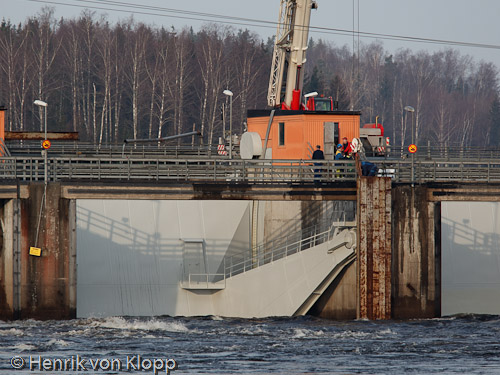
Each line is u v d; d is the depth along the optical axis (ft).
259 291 461.37
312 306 479.41
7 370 331.57
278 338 397.19
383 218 427.33
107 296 472.44
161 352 364.79
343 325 426.92
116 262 477.77
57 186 414.62
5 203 415.64
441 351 372.79
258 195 428.15
